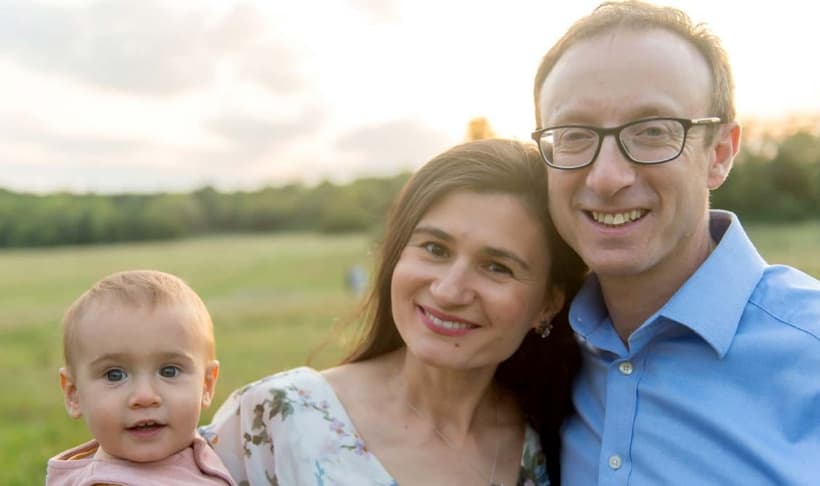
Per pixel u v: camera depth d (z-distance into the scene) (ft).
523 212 3.63
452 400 3.80
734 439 3.31
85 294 3.46
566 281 3.88
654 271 3.53
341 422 3.73
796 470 3.19
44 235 93.40
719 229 3.74
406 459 3.71
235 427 3.80
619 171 3.34
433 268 3.65
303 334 20.29
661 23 3.40
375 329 4.01
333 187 108.99
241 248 74.49
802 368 3.31
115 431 3.33
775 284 3.55
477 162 3.64
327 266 50.60
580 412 3.79
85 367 3.36
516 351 3.98
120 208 101.30
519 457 3.88
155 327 3.38
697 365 3.47
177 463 3.43
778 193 50.24
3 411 12.76
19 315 29.07
